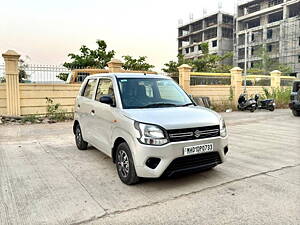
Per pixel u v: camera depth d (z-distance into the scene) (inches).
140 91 186.2
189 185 159.5
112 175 177.2
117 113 166.7
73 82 513.7
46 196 143.6
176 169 146.3
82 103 229.6
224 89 661.3
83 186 157.9
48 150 247.6
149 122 145.6
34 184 160.7
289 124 425.4
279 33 2139.5
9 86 430.9
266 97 721.0
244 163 206.2
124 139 156.5
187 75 593.9
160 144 141.9
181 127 146.0
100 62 847.7
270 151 245.8
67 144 274.1
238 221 118.1
